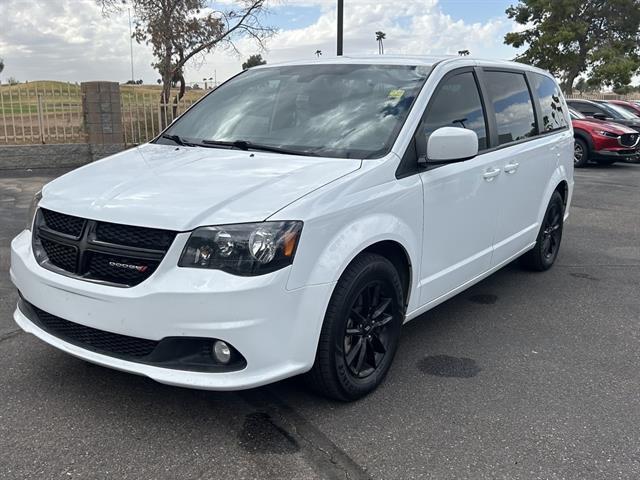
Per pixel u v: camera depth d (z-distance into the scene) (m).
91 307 2.95
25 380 3.54
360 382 3.39
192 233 2.81
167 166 3.54
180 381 2.82
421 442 3.04
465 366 3.91
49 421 3.13
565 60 31.53
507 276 5.89
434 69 4.09
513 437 3.10
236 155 3.67
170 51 16.42
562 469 2.84
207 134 4.23
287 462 2.85
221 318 2.76
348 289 3.14
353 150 3.59
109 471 2.75
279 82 4.44
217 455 2.89
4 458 2.82
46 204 3.30
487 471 2.82
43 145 12.97
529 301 5.18
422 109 3.79
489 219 4.50
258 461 2.85
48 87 13.07
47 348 3.96
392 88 3.97
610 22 31.28
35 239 3.32
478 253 4.45
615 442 3.06
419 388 3.59
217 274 2.78
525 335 4.44
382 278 3.39
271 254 2.81
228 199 2.96
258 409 3.29
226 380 2.84
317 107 4.03
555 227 6.04
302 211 2.92
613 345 4.29
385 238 3.34
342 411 3.31
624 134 14.54
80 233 3.03
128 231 2.92
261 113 4.20
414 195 3.57
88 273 3.01
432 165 3.75
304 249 2.90
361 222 3.20
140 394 3.41
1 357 3.82
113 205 3.02
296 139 3.82
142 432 3.05
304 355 3.00
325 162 3.42
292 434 3.07
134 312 2.83
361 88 4.06
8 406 3.26
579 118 15.35
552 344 4.29
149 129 13.94
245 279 2.78
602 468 2.85
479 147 4.38
